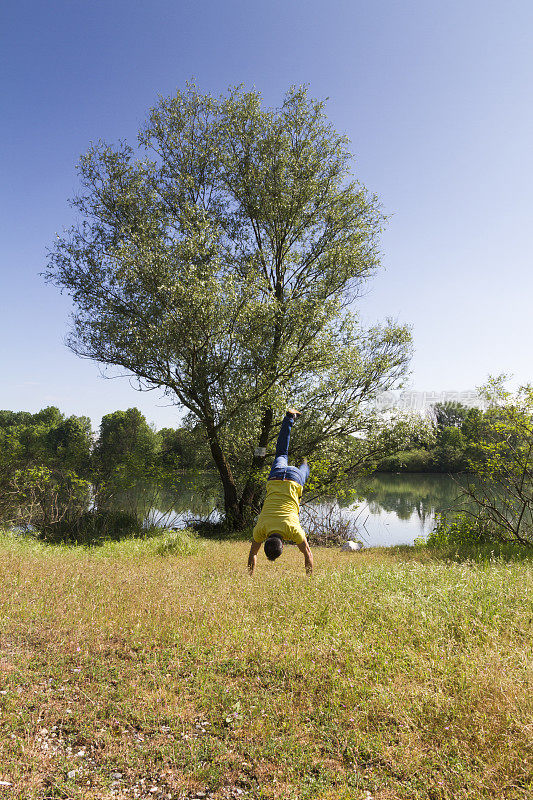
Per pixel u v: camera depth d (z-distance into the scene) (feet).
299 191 57.98
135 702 10.71
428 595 15.55
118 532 47.88
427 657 11.64
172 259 48.21
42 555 29.37
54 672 12.00
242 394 50.78
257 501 63.10
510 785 7.36
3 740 9.18
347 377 59.62
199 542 39.68
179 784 8.30
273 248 61.72
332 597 16.37
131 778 8.53
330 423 59.72
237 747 9.29
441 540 37.86
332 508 60.13
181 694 11.05
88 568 23.32
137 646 13.65
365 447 61.46
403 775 8.08
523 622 13.10
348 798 7.59
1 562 24.06
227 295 47.70
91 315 51.11
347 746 8.94
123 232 51.47
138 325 48.93
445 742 8.61
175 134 58.49
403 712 9.38
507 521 34.12
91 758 9.05
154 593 18.21
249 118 57.77
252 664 12.30
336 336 59.67
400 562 24.22
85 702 10.80
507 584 16.63
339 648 12.60
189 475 58.65
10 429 132.26
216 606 16.21
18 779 8.17
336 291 61.62
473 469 36.42
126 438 108.17
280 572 22.36
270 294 53.78
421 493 103.76
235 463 64.69
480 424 36.09
